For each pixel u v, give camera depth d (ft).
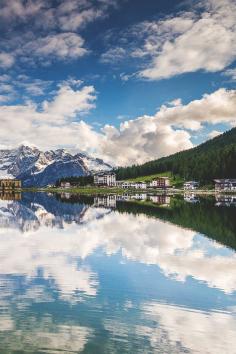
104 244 168.55
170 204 454.40
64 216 307.99
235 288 102.94
